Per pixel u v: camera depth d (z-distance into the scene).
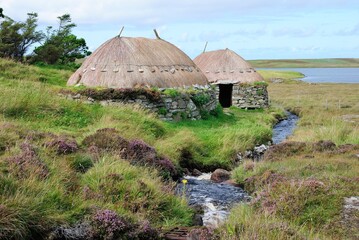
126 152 12.81
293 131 24.59
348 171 12.10
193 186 13.40
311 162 13.54
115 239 7.31
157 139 16.86
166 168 13.39
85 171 10.79
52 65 41.47
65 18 46.72
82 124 16.75
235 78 33.97
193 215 10.07
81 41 47.59
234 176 14.20
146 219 8.30
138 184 9.73
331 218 9.15
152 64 23.92
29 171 8.71
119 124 16.47
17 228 6.78
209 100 25.28
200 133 19.08
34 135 12.27
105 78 23.00
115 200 9.17
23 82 22.78
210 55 36.81
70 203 7.99
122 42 24.41
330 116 29.56
